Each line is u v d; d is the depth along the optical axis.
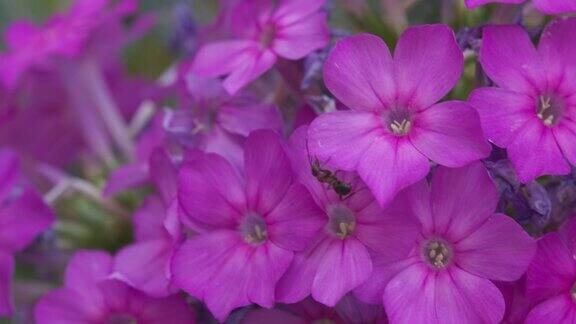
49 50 0.24
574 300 0.16
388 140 0.16
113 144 0.27
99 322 0.19
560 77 0.17
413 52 0.16
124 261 0.19
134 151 0.25
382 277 0.16
